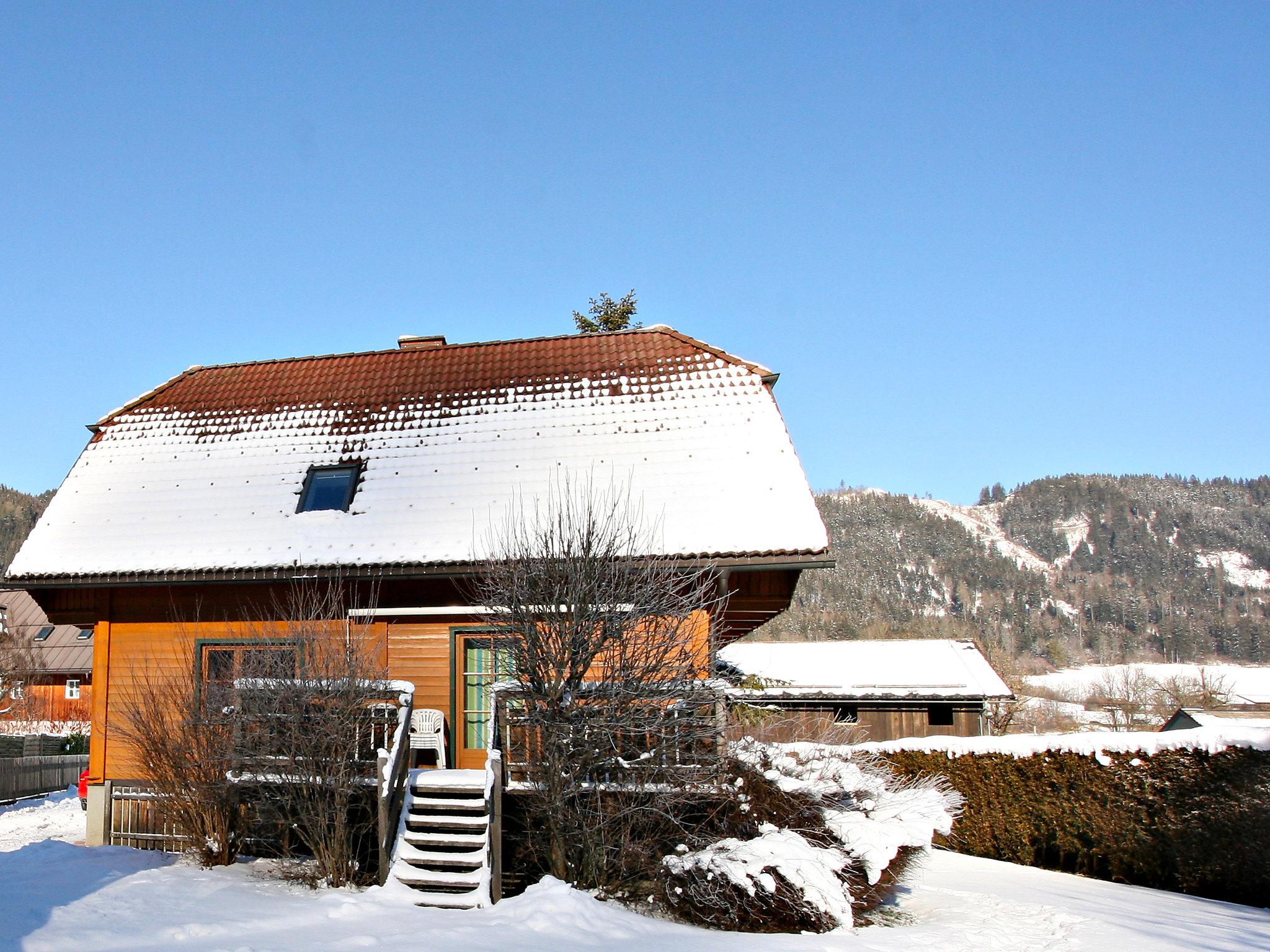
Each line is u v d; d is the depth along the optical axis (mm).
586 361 16969
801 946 8000
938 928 9125
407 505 14500
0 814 20828
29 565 14680
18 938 7145
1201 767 11000
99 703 14406
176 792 11164
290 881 10328
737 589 13188
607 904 9375
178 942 7359
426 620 13930
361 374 17688
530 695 10109
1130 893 10992
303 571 13734
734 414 15156
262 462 15812
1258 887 10250
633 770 9938
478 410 16094
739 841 9430
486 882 9461
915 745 16328
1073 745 12867
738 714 16234
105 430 17125
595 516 12305
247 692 10781
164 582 14141
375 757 11008
